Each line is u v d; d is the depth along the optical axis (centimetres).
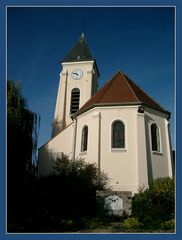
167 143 2541
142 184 2173
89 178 2106
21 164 2180
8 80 2355
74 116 2769
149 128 2441
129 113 2402
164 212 1705
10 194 2005
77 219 1695
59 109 3981
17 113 2242
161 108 2678
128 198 1856
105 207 1858
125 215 1806
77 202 1927
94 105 2462
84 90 4078
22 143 2225
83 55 4312
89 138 2442
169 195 1809
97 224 1625
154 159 2372
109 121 2412
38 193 2009
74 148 2645
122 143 2350
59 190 1975
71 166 2289
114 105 2436
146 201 1812
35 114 2456
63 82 4141
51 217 1712
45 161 2900
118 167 2273
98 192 1902
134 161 2264
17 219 1727
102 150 2341
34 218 1708
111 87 2680
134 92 2559
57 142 2919
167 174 2428
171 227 1499
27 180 2177
